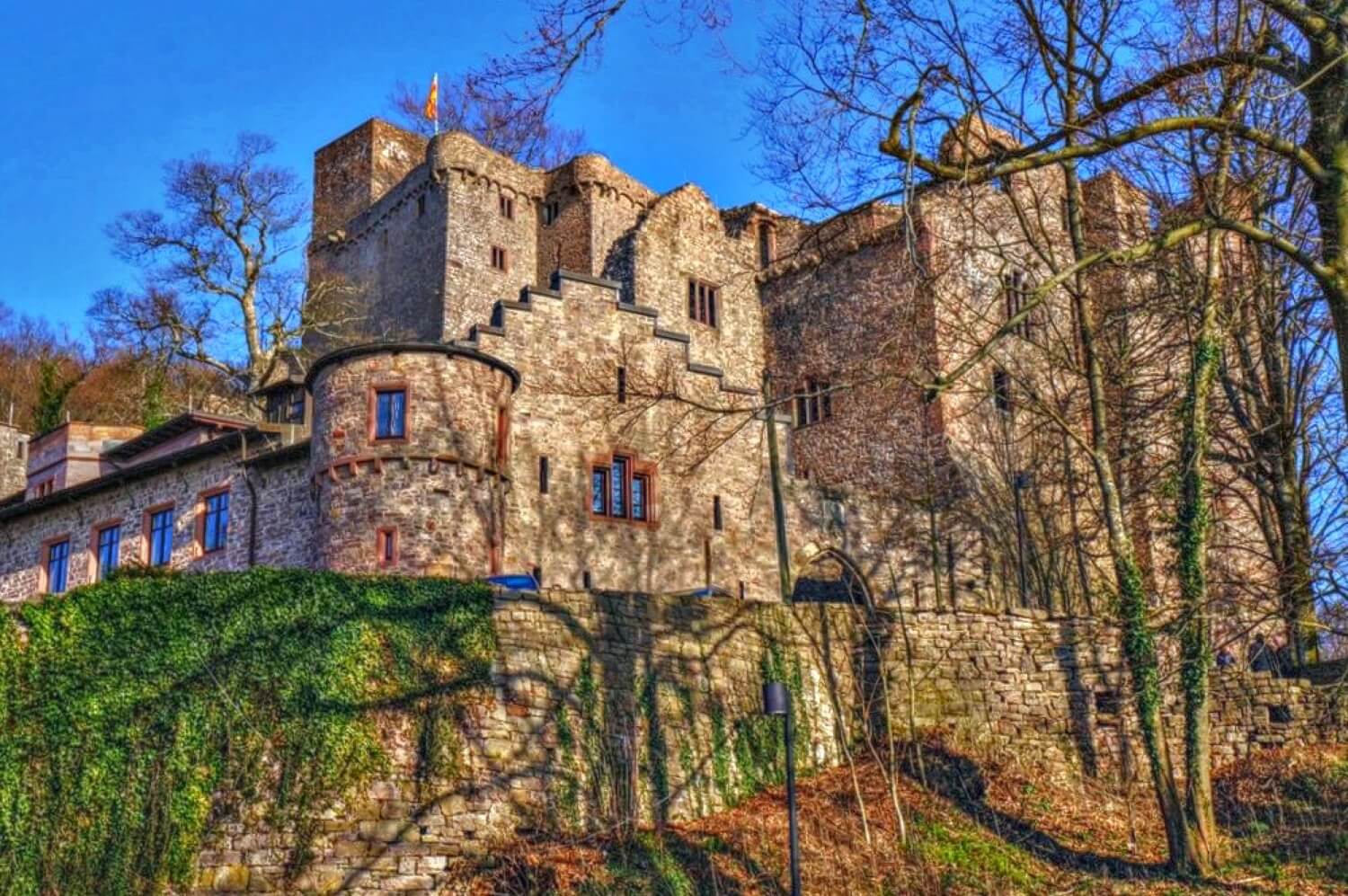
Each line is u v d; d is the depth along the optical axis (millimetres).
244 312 49062
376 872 17484
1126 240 24062
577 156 49688
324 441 28391
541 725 19031
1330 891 16578
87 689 18469
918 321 19812
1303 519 22031
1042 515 36125
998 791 20203
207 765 17891
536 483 30891
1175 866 17734
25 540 38812
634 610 20469
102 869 17516
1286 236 15852
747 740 20812
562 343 32250
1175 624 17688
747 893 17375
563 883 17266
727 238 45719
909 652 21234
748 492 34344
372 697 18344
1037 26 15031
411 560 27062
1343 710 20641
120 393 57344
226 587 18844
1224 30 17609
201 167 48969
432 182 48500
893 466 37219
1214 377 19859
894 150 14656
